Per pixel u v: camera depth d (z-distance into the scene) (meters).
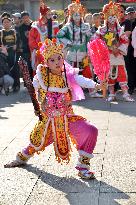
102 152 6.70
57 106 5.70
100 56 5.83
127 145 7.07
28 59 13.80
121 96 12.20
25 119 9.25
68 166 6.14
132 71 12.65
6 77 13.09
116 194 5.13
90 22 13.35
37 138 5.89
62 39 12.16
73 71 5.75
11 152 6.86
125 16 12.78
